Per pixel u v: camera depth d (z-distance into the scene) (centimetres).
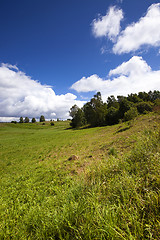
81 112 5719
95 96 4766
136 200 157
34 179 537
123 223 131
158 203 138
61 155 1011
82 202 175
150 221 123
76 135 2288
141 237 117
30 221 194
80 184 248
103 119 4256
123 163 296
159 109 1212
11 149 1723
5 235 185
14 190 469
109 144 835
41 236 154
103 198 187
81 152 917
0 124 8231
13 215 264
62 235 149
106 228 122
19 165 921
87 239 125
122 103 3600
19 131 5306
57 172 555
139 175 205
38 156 1133
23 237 172
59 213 170
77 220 152
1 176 723
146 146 305
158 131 359
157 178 168
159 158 218
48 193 382
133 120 1522
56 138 2291
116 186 197
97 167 345
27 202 335
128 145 600
